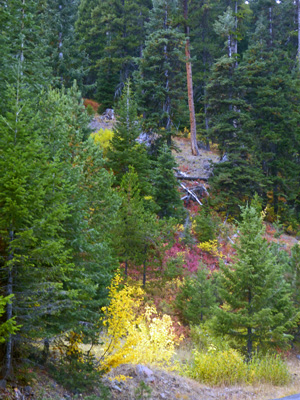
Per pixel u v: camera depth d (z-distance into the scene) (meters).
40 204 6.80
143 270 17.33
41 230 6.72
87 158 13.03
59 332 7.69
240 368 12.15
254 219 14.79
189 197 29.59
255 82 36.94
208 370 11.78
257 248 14.40
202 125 43.06
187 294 17.17
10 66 12.32
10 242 6.25
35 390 6.95
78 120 19.81
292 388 11.55
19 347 7.05
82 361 8.53
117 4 46.06
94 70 50.22
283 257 19.75
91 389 8.35
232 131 31.27
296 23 54.97
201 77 43.84
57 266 6.98
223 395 10.46
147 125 28.73
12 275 6.74
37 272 6.81
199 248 23.73
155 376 10.52
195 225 25.59
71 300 7.49
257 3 53.47
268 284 14.05
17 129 7.02
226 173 29.23
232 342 14.39
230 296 14.36
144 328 12.27
